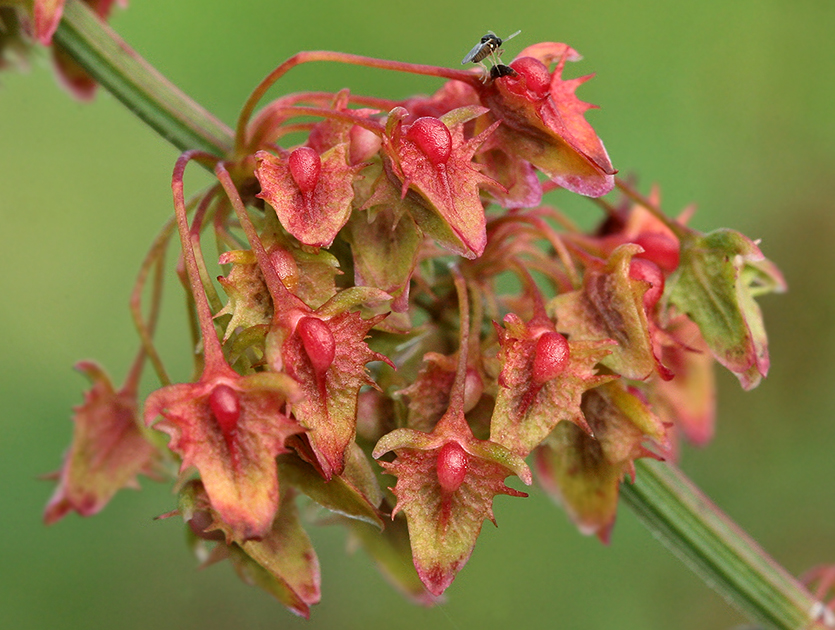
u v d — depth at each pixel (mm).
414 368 80
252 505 72
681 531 88
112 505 138
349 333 74
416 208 75
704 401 94
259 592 141
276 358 73
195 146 84
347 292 74
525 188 78
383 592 141
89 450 87
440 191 75
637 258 83
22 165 135
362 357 74
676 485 88
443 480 74
